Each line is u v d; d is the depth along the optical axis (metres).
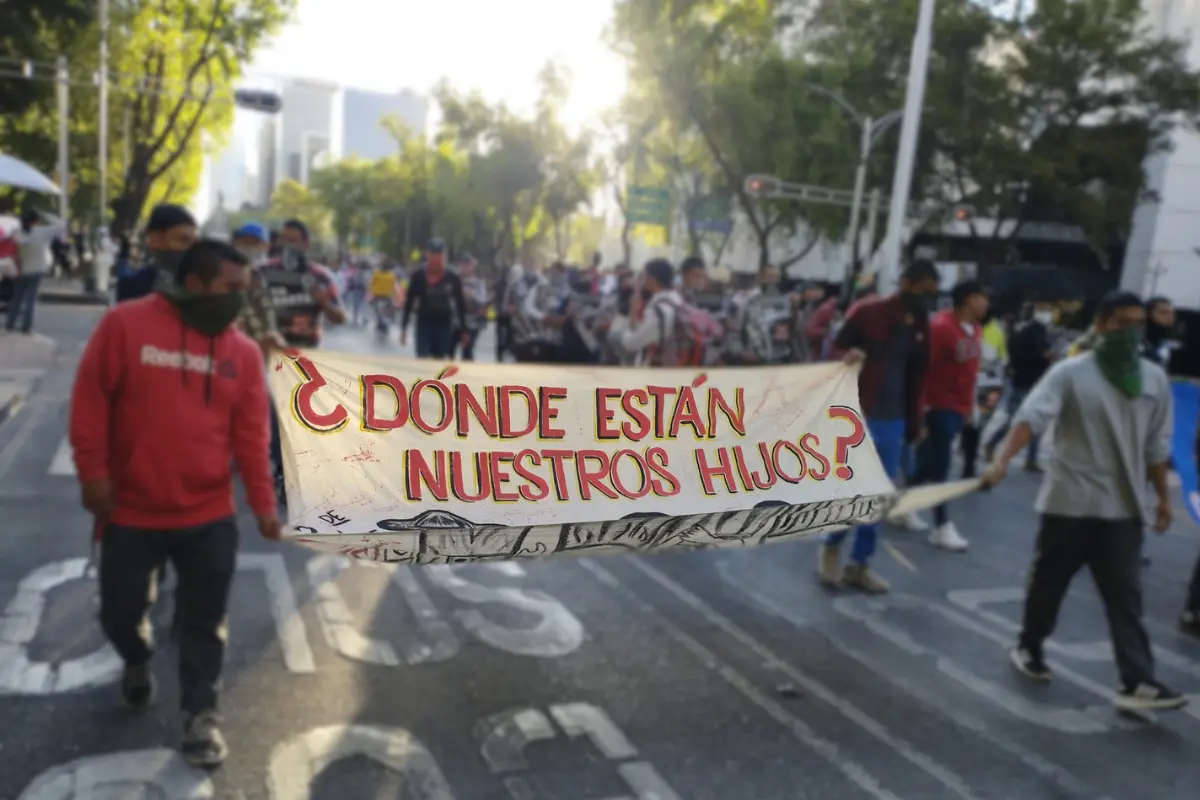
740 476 4.54
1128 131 32.47
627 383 4.37
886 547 6.96
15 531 5.84
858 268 31.20
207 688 3.52
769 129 30.34
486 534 3.90
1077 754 4.11
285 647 4.54
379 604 5.18
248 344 3.61
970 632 5.50
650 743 3.94
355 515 3.77
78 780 3.34
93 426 3.29
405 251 79.06
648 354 7.48
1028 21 31.14
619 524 4.16
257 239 6.04
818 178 31.77
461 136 51.16
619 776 3.67
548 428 4.21
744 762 3.85
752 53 31.16
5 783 3.29
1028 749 4.13
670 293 7.40
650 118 32.81
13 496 6.55
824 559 6.11
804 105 30.56
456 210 60.47
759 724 4.18
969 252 42.50
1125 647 4.52
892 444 5.95
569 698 4.28
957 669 4.95
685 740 3.99
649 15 30.72
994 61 32.91
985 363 9.45
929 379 7.07
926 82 31.27
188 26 34.75
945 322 7.02
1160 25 40.19
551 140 49.75
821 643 5.17
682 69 30.17
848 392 4.93
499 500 4.04
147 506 3.39
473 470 4.04
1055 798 3.74
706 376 4.54
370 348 18.66
